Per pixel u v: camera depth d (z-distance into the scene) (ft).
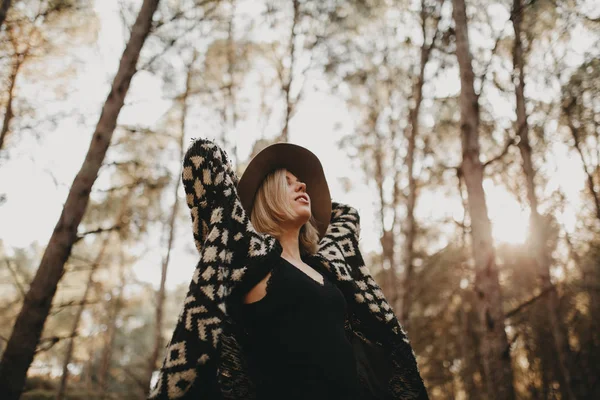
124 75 16.55
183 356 3.18
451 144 31.42
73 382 67.67
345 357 4.09
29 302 13.58
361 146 39.68
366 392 4.69
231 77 32.17
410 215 29.66
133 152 28.22
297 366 3.91
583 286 36.17
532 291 36.65
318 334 4.04
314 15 30.81
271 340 4.01
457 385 45.24
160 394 3.05
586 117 28.71
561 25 24.11
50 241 14.33
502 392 11.96
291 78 30.27
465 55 16.07
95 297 45.91
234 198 4.37
